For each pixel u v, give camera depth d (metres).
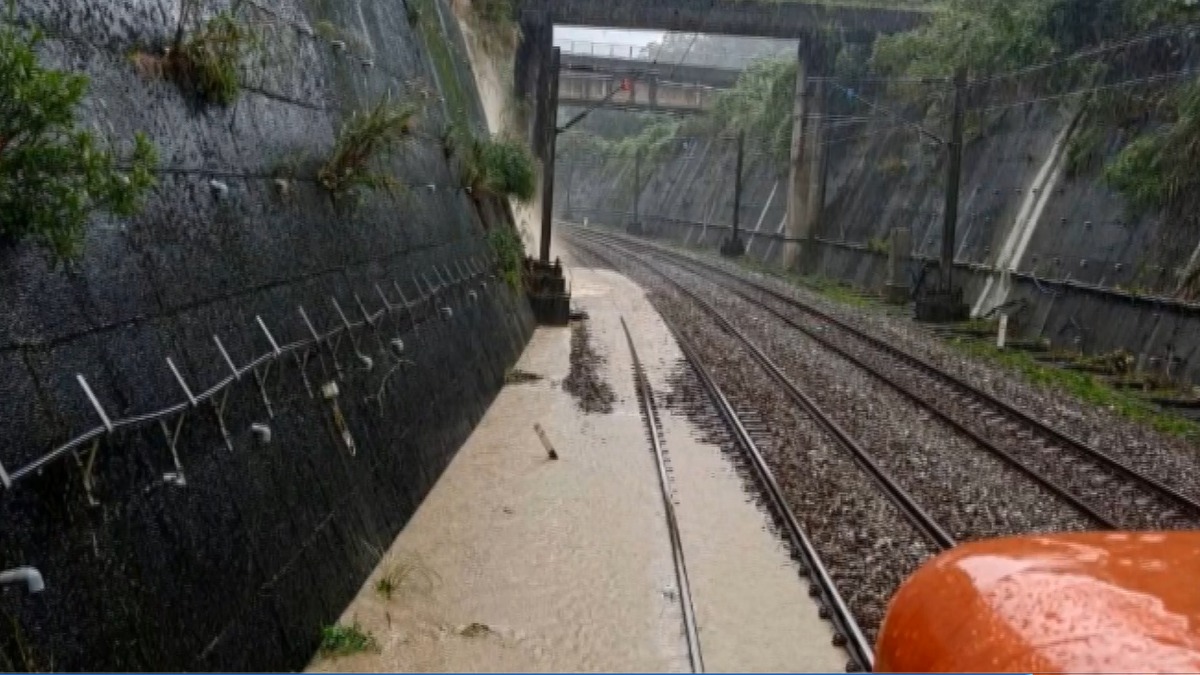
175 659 5.25
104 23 6.26
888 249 36.22
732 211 61.59
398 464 10.09
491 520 10.14
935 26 36.28
